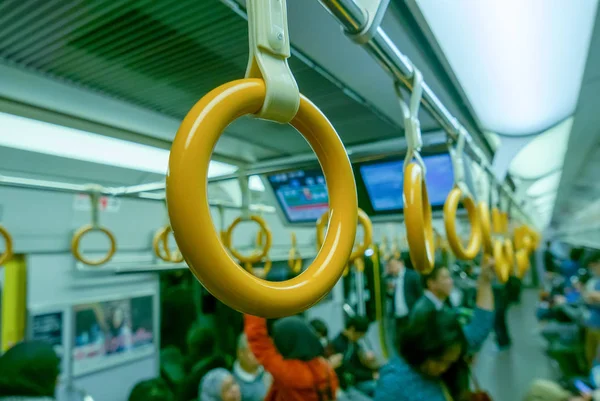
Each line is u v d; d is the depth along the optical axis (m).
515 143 2.22
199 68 1.21
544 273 8.79
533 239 3.88
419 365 1.34
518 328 7.59
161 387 2.57
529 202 5.73
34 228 2.67
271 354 1.76
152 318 3.54
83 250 2.92
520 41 1.18
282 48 0.36
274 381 1.79
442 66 1.32
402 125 1.74
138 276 3.45
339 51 1.11
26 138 1.92
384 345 5.70
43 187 1.58
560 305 6.04
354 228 0.41
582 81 1.56
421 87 0.78
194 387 2.77
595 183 5.00
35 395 1.18
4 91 1.27
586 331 3.98
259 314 0.31
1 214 2.50
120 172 2.68
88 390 3.02
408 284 2.95
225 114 0.31
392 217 1.87
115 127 1.60
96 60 1.14
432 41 1.15
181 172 0.28
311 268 0.37
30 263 2.68
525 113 1.80
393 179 1.81
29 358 1.20
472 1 0.98
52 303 2.79
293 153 2.06
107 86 1.30
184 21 0.98
